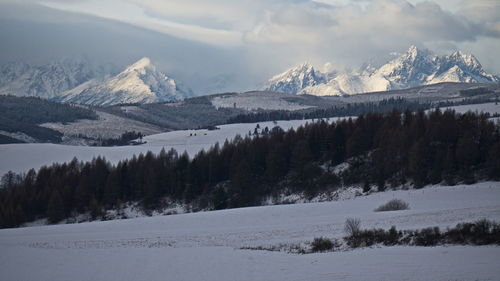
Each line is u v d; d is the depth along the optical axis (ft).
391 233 170.71
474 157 383.86
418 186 373.81
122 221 310.45
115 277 139.85
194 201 460.14
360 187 402.52
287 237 202.18
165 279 135.74
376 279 119.34
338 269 133.69
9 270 150.71
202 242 204.13
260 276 133.18
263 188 453.17
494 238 150.82
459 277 114.01
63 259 165.17
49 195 456.45
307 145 468.75
